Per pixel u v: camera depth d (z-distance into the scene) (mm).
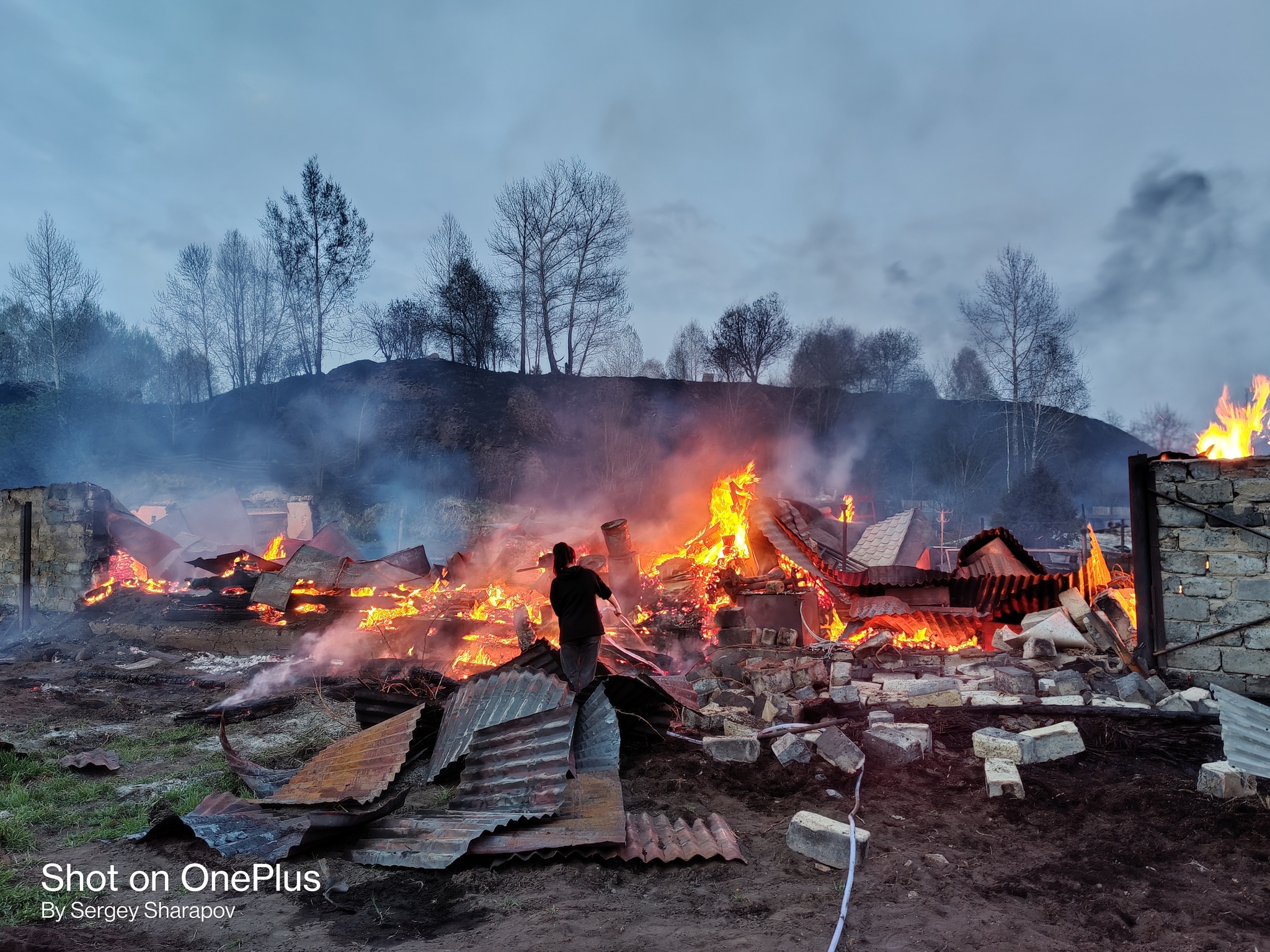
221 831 4891
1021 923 3891
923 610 10062
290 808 5332
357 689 7297
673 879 4445
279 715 8797
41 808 5625
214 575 13625
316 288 60969
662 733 7145
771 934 3773
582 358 68250
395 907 4098
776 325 69250
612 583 11164
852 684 7730
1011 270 51562
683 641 10062
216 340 57406
